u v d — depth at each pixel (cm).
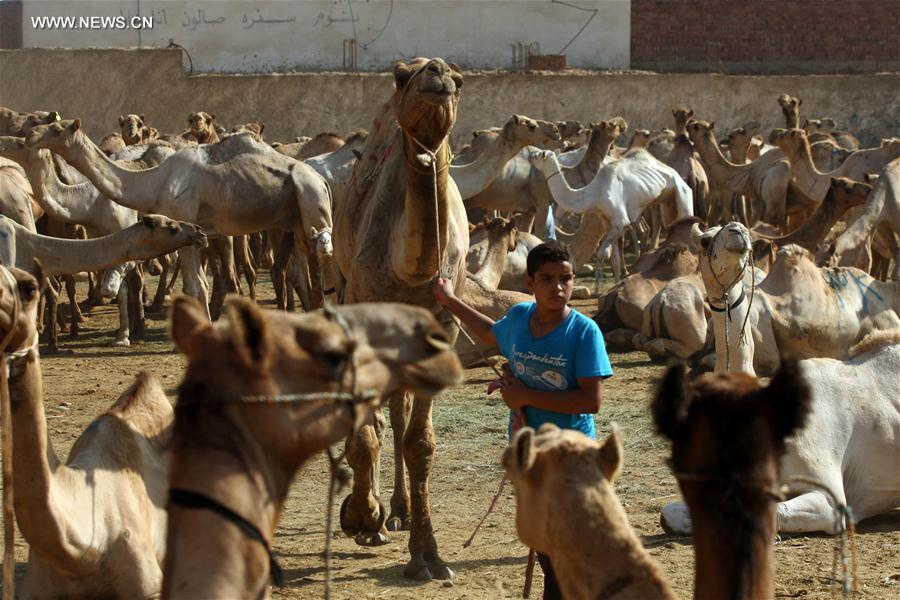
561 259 529
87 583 509
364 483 742
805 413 326
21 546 735
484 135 2406
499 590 665
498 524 805
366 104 4019
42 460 464
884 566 691
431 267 696
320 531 798
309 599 650
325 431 314
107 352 1597
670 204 2305
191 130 2566
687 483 332
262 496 308
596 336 531
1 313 438
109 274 1633
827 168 2809
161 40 4650
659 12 4753
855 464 757
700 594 329
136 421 559
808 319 1237
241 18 4634
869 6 4797
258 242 2553
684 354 1451
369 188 778
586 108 4094
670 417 331
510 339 547
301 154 2523
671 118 4138
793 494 755
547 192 2352
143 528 525
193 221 1636
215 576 299
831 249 1538
